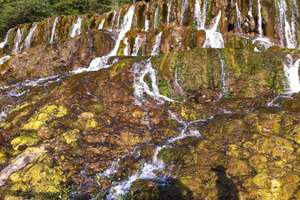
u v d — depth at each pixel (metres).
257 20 21.25
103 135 11.92
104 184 10.36
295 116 11.39
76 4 35.34
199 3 22.89
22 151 11.62
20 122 12.95
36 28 26.84
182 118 12.72
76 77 14.60
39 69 18.94
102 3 35.53
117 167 10.86
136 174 10.60
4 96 15.80
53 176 10.53
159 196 9.55
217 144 10.88
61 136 11.92
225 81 14.24
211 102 13.86
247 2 21.66
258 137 10.68
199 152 10.66
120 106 13.24
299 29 20.78
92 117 12.70
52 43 19.66
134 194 9.76
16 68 19.12
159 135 11.87
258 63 14.38
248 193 9.16
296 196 8.92
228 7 22.16
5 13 34.28
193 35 18.94
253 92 13.96
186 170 10.16
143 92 14.18
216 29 22.12
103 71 14.74
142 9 24.38
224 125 11.59
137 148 11.45
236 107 13.14
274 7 20.95
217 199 9.18
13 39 27.44
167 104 13.49
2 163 11.29
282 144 10.32
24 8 34.34
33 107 13.66
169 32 19.31
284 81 13.97
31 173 10.58
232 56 14.62
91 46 19.44
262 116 11.59
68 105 13.20
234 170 9.84
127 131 12.03
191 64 14.55
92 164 10.96
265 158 10.01
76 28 25.67
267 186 9.24
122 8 25.03
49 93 14.59
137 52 19.58
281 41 20.72
